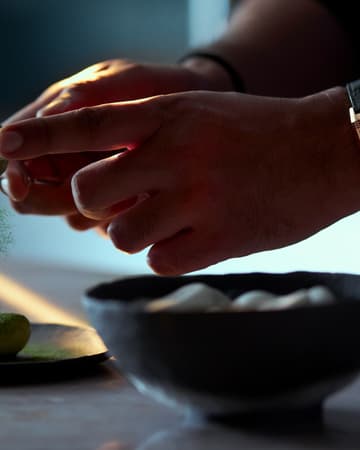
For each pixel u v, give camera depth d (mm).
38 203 1089
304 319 750
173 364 758
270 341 749
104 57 3502
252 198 928
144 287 833
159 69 1125
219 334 748
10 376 885
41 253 1672
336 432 777
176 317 750
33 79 3590
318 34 1312
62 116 896
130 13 3436
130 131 903
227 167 919
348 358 763
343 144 942
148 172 904
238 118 930
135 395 856
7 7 3539
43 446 769
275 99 954
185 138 911
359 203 951
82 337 978
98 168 903
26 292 1199
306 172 937
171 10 3387
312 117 948
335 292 832
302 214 941
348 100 951
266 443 764
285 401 768
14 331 917
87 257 1623
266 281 847
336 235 1824
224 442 767
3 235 1001
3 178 1037
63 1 3521
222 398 764
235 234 931
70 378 896
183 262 930
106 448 765
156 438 776
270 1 1326
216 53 1236
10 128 890
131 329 762
